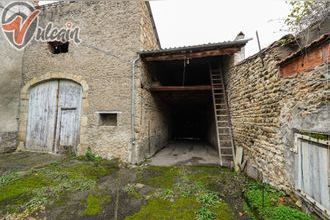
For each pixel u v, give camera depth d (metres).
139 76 6.24
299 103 3.02
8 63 6.88
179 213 3.26
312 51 2.72
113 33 6.51
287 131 3.36
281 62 3.43
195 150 9.20
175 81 10.99
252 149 4.87
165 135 10.78
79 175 4.74
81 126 6.49
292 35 3.40
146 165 6.11
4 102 6.79
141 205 3.55
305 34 3.22
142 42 6.48
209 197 3.73
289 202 3.21
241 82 5.57
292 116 3.21
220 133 7.23
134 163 5.99
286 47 3.58
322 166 2.56
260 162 4.41
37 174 4.66
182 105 12.30
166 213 3.27
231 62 6.40
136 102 6.14
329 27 2.96
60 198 3.72
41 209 3.35
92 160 6.04
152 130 7.89
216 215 3.19
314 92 2.69
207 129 11.96
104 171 5.26
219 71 7.69
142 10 6.57
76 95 6.80
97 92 6.46
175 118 14.99
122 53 6.37
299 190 3.04
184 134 15.63
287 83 3.36
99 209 3.41
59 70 6.89
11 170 5.01
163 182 4.64
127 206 3.52
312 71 2.73
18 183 4.17
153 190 4.15
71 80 6.81
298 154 3.07
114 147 6.18
